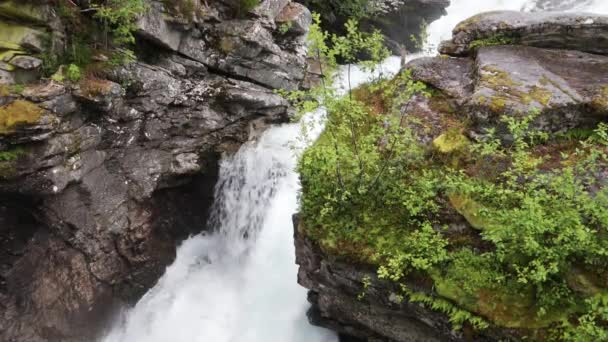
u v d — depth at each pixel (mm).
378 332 6039
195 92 8836
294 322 7746
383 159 6145
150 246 8672
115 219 7914
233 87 9234
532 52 7125
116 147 7852
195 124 8805
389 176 5930
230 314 8406
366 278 5539
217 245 9547
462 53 7824
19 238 6891
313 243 5949
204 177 9242
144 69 7977
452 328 5156
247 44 9328
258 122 9852
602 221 4391
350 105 5621
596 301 4414
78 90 6828
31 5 6445
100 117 7438
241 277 8844
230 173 9320
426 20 15773
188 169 8711
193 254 9492
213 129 9047
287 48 10602
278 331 7828
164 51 8641
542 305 4660
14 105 6129
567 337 4434
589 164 4953
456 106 6738
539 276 4371
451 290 5027
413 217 5676
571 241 4500
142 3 7410
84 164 7199
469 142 5922
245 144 9492
